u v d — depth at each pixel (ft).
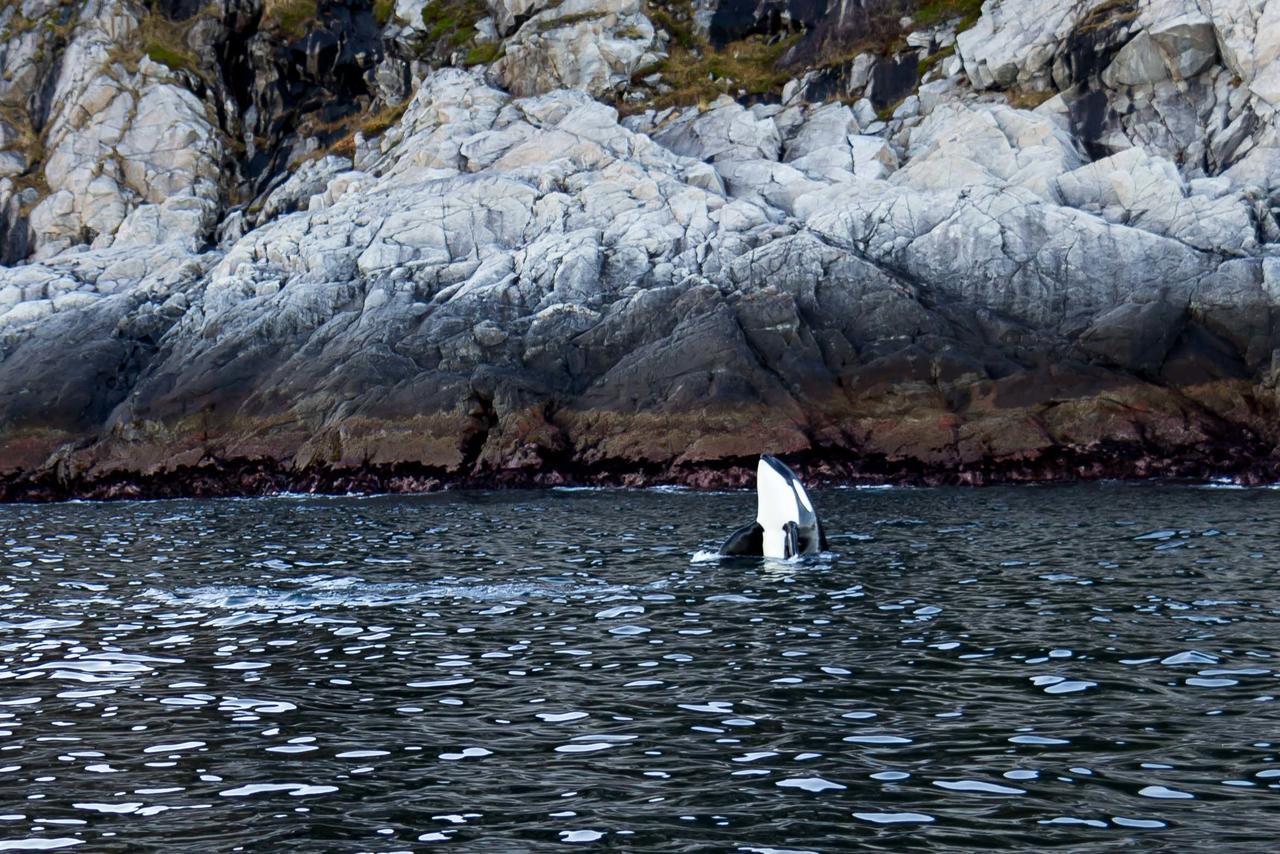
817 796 84.84
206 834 80.43
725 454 336.49
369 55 560.20
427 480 353.31
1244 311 341.41
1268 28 397.60
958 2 485.15
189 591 177.78
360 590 174.29
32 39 580.30
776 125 475.72
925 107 459.73
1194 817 79.30
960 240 375.86
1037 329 359.46
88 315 437.99
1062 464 324.19
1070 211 371.15
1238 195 369.50
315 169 524.93
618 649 133.08
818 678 118.01
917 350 350.43
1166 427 326.85
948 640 133.08
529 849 76.48
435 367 378.73
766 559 193.57
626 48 510.99
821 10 510.99
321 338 399.65
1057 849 74.49
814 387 349.20
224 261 444.55
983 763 91.30
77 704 114.83
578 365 373.61
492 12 555.69
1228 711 103.19
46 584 188.03
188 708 112.78
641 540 224.33
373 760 95.71
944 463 329.31
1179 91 415.44
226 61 572.51
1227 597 153.28
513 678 121.39
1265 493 283.18
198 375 396.98
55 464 387.55
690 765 92.48
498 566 195.83
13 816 84.43
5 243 537.65
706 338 356.38
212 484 372.17
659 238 400.06
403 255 419.33
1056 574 173.99
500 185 430.61
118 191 537.65
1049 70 437.99
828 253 374.43
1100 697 108.58
